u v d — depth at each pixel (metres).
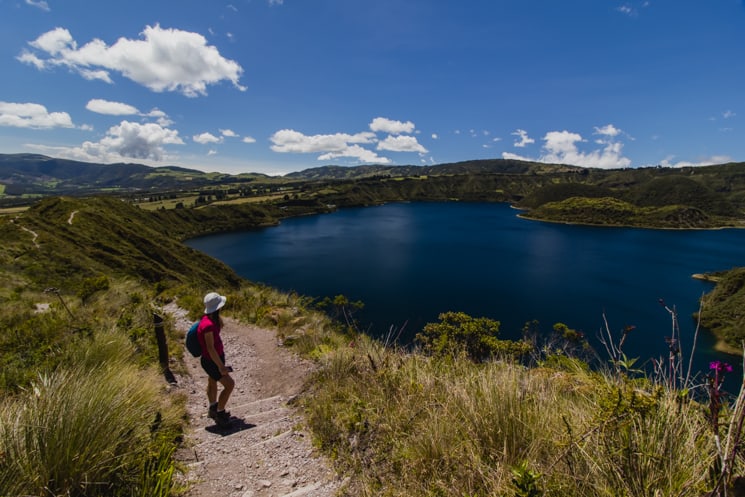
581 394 3.14
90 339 6.13
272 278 63.41
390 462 3.06
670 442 2.06
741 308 40.25
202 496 2.96
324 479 3.12
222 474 3.30
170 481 2.83
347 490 2.89
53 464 2.36
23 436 2.47
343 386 4.93
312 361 7.09
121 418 2.96
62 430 2.52
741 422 1.51
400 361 5.19
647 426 2.17
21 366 5.19
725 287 47.34
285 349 8.33
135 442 3.02
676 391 2.21
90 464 2.50
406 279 61.97
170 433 3.74
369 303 48.69
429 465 2.76
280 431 4.15
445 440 2.88
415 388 4.09
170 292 15.12
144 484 2.63
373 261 77.31
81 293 13.10
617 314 45.75
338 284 58.81
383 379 4.54
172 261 60.47
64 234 52.66
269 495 2.95
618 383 2.49
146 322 8.63
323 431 3.83
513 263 76.12
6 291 17.55
